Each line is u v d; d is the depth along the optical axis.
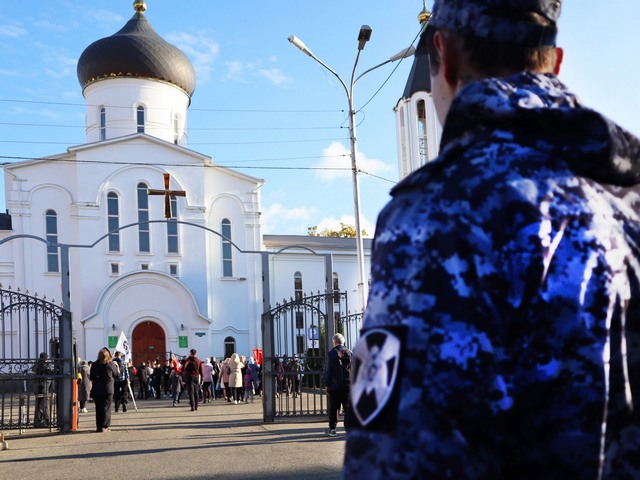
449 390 0.99
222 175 46.00
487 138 1.17
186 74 49.25
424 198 1.12
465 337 1.01
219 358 43.81
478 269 1.05
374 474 0.99
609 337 1.09
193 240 44.25
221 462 10.67
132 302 41.47
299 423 16.25
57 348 16.31
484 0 1.25
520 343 1.05
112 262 42.53
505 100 1.15
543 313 1.05
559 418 1.04
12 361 14.80
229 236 45.69
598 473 1.04
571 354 1.05
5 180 43.78
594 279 1.08
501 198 1.09
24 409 23.91
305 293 47.16
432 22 1.34
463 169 1.13
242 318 44.94
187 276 43.78
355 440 1.03
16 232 41.91
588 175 1.19
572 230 1.10
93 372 16.17
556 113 1.14
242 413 21.44
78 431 16.09
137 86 47.69
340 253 48.25
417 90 24.62
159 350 41.75
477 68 1.29
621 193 1.24
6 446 13.11
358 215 20.92
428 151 24.17
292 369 16.92
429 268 1.05
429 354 1.00
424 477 0.96
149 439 14.30
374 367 1.04
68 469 10.51
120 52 47.22
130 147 43.75
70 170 43.31
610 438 1.12
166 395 37.34
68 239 42.75
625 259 1.14
